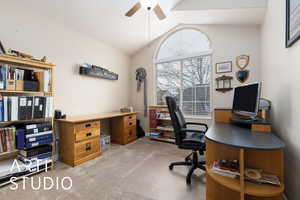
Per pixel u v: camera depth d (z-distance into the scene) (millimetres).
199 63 3205
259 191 984
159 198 1431
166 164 2172
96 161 2270
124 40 3375
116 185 1635
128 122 3270
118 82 3668
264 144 969
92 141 2385
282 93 1422
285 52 1344
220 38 2889
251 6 2164
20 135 1686
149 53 3820
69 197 1423
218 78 2854
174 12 2723
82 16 2365
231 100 2777
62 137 2266
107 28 2822
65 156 2213
